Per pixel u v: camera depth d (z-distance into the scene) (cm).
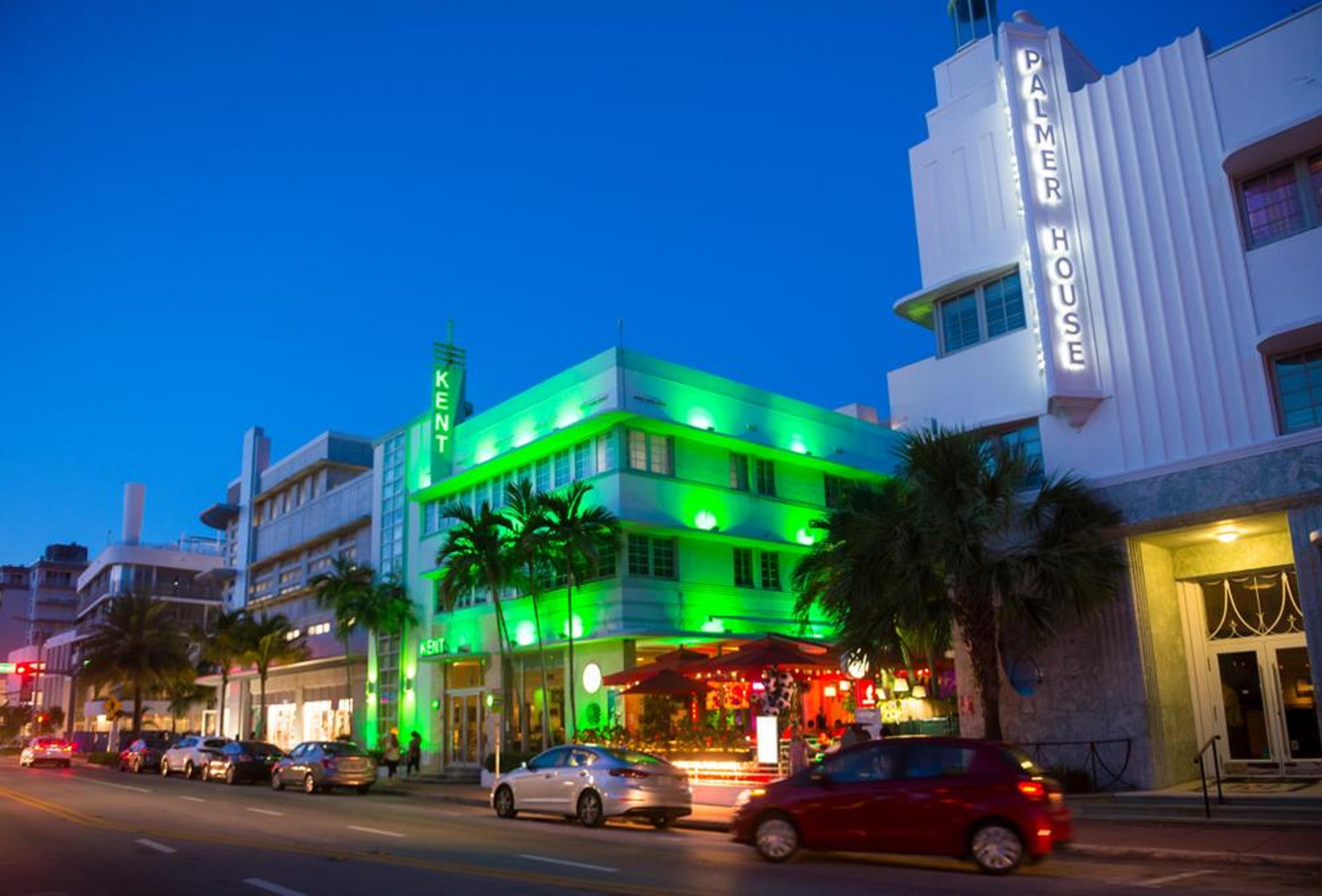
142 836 1712
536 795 2102
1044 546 1972
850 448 4359
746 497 3819
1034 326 2198
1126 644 1998
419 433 4575
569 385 3712
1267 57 1964
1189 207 2034
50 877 1249
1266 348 1888
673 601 3472
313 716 5328
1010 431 2255
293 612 5900
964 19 2573
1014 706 2119
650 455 3550
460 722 4034
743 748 2442
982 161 2377
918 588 1881
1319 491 1788
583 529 3212
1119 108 2153
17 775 4078
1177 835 1529
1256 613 2102
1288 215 1927
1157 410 2020
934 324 2433
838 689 3462
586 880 1198
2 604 12606
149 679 6119
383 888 1141
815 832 1364
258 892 1120
